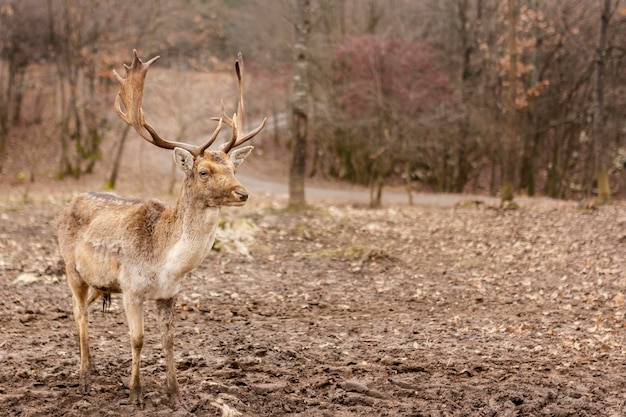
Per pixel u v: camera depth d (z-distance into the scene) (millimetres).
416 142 32062
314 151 40375
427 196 30406
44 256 11375
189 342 7453
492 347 7664
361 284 10891
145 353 6977
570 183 37844
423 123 28953
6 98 36969
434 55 35156
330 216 16625
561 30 28250
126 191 28734
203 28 38125
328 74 36094
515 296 10297
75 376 6164
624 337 8148
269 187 33656
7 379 6012
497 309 9562
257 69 40219
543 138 36188
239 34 40312
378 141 33750
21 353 6766
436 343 7781
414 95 29438
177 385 5641
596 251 13180
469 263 12695
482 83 33312
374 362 7008
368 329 8344
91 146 36844
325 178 38500
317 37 35688
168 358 5609
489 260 13000
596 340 8000
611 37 29391
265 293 10008
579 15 28016
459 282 11219
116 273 5461
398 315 9109
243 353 7086
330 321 8688
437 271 12023
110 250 5465
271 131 44969
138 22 32469
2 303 8703
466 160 35000
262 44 39250
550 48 31969
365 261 12336
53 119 37562
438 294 10352
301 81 17094
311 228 14859
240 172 37844
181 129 28984
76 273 5859
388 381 6367
